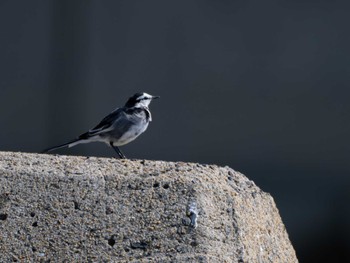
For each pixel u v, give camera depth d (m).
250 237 6.75
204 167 7.15
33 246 6.45
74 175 6.76
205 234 6.45
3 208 6.59
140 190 6.67
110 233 6.48
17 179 6.71
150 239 6.44
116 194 6.65
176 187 6.67
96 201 6.62
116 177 6.75
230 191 6.87
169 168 7.04
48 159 7.15
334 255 17.03
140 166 7.05
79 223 6.53
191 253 6.35
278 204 18.03
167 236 6.45
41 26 19.39
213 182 6.86
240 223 6.67
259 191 7.27
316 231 17.42
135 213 6.55
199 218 6.51
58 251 6.43
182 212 6.54
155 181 6.71
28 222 6.54
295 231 17.33
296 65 19.00
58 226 6.52
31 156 7.22
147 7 19.27
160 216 6.53
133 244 6.43
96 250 6.42
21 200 6.62
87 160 7.15
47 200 6.62
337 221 17.58
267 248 6.97
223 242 6.50
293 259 7.33
